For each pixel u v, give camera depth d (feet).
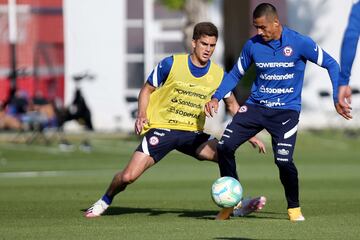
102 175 191.01
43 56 333.21
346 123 329.52
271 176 185.57
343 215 108.88
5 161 234.58
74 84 334.85
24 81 329.72
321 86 339.57
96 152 259.39
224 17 351.05
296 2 344.90
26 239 87.25
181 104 105.50
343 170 204.74
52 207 120.88
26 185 164.55
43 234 90.94
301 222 100.17
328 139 299.79
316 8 343.87
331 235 88.63
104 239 86.53
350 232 90.94
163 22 341.00
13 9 331.57
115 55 337.72
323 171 201.36
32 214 111.75
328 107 337.72
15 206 122.52
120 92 337.72
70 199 133.69
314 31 344.49
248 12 352.69
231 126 102.78
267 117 101.40
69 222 102.27
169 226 96.99
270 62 100.32
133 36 339.98
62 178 182.91
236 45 353.51
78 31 336.08
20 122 289.53
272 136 102.01
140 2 339.77
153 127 105.91
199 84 105.29
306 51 99.45
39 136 286.87
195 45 104.58
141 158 105.09
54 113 282.36
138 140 288.10
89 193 145.18
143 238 86.94
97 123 335.26
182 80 104.99
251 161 236.84
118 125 335.06
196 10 301.02
